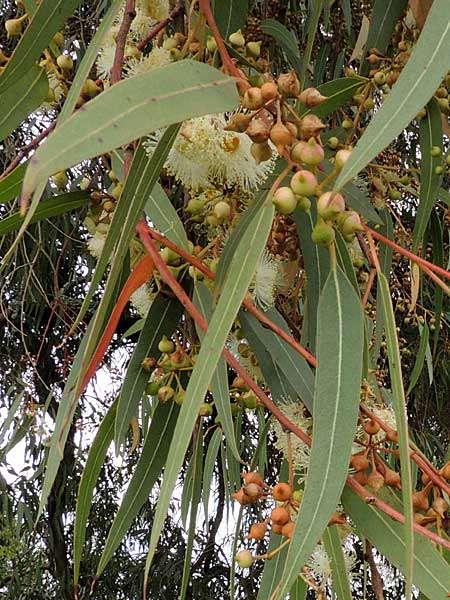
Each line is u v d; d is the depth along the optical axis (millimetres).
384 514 316
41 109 401
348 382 277
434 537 275
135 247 400
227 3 455
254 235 273
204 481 591
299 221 380
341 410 274
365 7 729
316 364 289
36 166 198
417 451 328
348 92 491
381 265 552
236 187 359
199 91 241
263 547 1157
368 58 510
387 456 573
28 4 419
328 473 264
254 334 405
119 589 1280
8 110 362
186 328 437
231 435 385
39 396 1161
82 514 406
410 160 886
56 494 1191
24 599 1217
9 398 1127
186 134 318
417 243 519
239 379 455
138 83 225
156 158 297
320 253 379
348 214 285
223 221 374
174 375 419
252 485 339
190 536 440
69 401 338
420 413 1164
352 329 285
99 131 211
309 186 274
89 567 1261
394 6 535
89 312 1111
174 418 418
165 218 395
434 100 501
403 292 891
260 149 286
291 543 256
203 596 1256
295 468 372
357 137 552
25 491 1135
